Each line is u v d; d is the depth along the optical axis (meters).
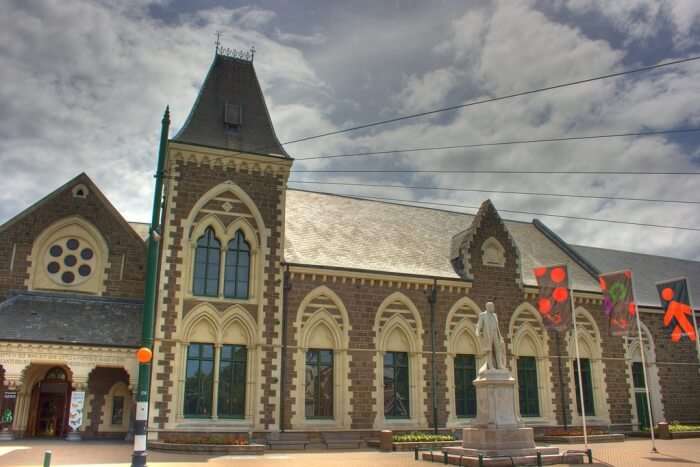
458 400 35.88
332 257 35.19
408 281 35.78
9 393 32.66
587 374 40.66
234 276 32.19
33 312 31.92
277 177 34.12
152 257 19.95
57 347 30.02
